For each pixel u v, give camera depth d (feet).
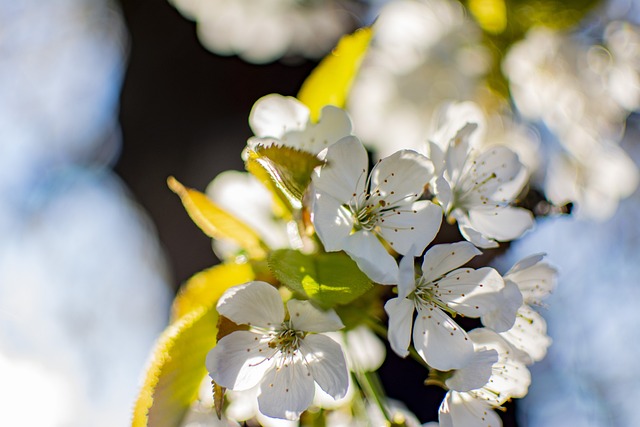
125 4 1.84
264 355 0.85
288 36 1.73
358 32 0.99
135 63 1.78
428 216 0.87
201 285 0.91
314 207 0.84
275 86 1.75
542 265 0.93
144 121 1.73
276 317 0.85
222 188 0.97
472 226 0.94
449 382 0.86
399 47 1.33
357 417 0.93
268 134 0.94
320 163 0.85
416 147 1.30
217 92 1.73
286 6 1.72
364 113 1.31
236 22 1.72
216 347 0.85
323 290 0.85
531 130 1.36
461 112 0.97
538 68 1.36
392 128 1.31
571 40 1.40
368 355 0.94
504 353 0.88
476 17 1.36
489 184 0.96
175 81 1.75
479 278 0.88
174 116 1.72
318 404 0.93
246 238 0.93
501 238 0.94
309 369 0.85
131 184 1.71
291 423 0.93
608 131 1.42
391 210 0.87
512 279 0.93
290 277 0.85
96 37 2.55
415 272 0.88
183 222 1.65
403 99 1.31
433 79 1.32
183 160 1.71
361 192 0.86
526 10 1.35
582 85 1.37
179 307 0.91
